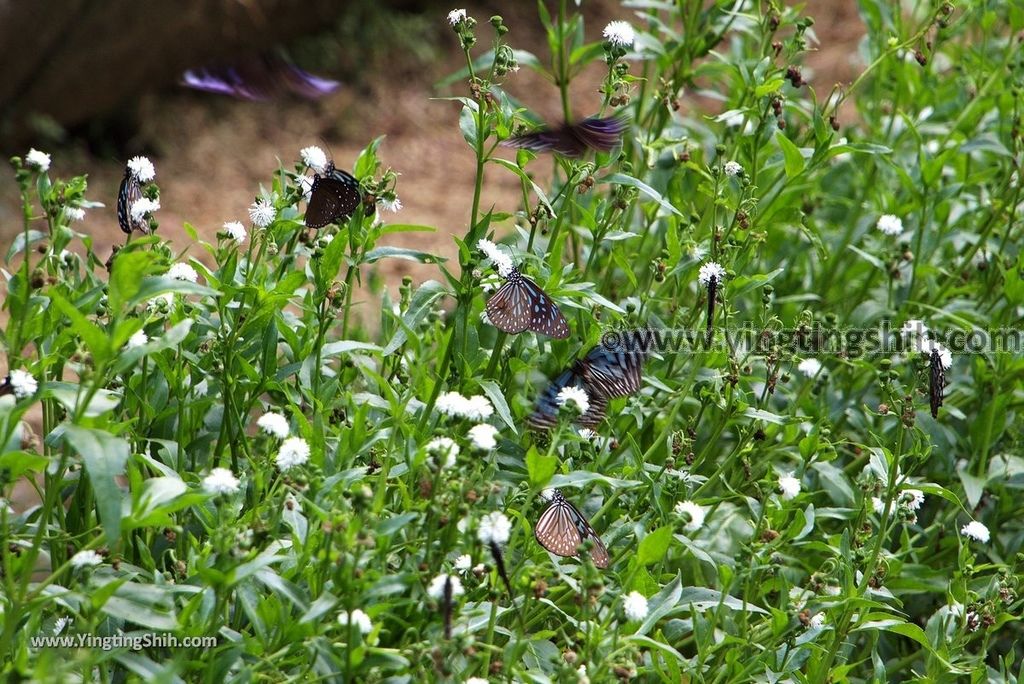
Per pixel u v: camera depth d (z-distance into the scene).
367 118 20.02
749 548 7.12
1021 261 9.45
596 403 7.01
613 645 6.29
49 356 6.78
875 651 7.49
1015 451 9.76
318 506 6.07
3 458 5.62
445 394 6.85
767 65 9.71
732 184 10.24
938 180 9.98
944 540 9.09
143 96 18.27
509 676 6.22
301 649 6.18
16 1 16.33
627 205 8.50
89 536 7.02
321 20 20.47
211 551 6.30
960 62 12.68
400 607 6.50
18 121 17.31
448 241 16.47
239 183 18.06
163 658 6.51
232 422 7.60
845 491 8.28
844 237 10.64
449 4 22.66
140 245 7.35
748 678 7.04
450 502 6.14
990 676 7.84
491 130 7.73
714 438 8.04
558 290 7.50
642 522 7.51
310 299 7.79
